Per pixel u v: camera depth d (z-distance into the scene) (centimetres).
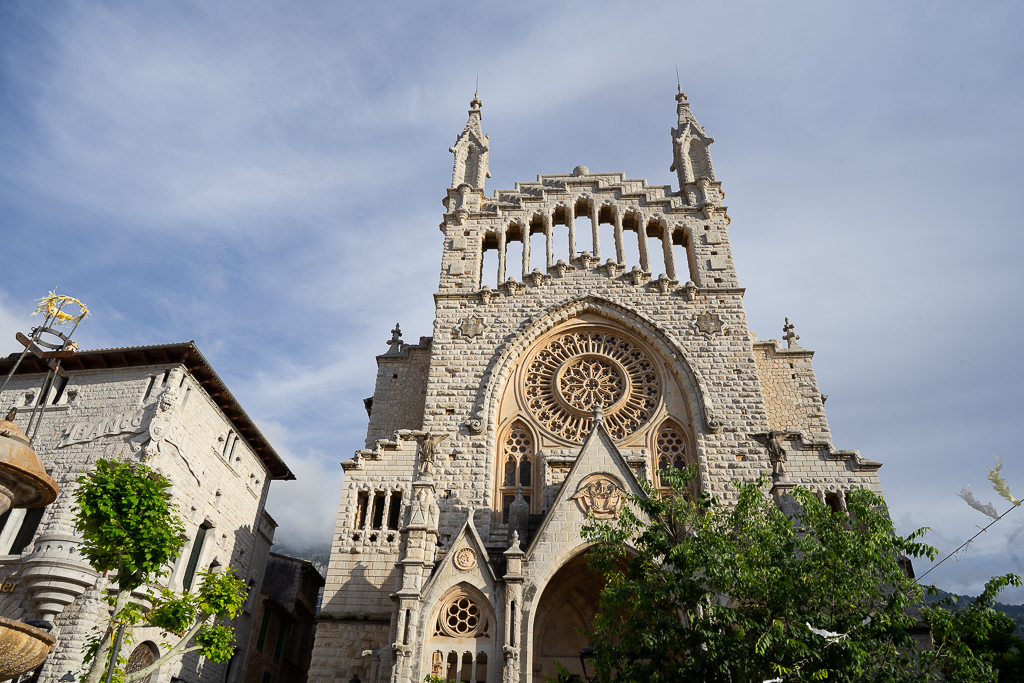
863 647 2173
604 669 2444
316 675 3322
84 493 2175
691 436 4034
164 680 3694
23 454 1912
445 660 2972
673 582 2384
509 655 2912
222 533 4359
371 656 3203
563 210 4994
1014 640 2906
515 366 4328
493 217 4962
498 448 4075
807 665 2155
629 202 4947
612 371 4322
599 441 3494
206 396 4150
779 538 2430
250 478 4828
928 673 2302
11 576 3294
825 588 2284
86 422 3766
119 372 3916
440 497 3822
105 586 3281
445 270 4725
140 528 2123
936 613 2280
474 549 3212
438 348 4381
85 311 2958
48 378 3969
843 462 3781
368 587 3556
